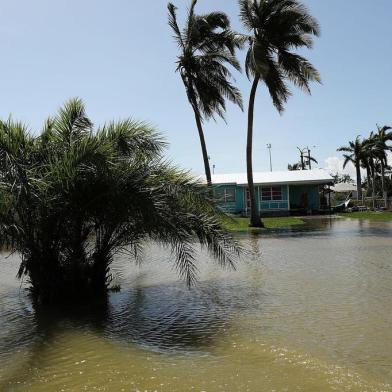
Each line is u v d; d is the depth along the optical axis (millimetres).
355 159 62438
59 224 9039
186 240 8977
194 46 29000
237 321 7312
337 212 44906
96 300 9281
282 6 26531
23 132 8930
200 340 6453
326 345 5953
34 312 8547
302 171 44875
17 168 8016
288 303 8289
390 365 5219
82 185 8609
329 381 4844
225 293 9406
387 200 57656
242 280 10672
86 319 7871
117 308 8578
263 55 25469
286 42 27203
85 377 5312
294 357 5566
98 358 5895
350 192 64438
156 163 9273
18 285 11336
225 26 28406
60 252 9336
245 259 13844
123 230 9461
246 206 41438
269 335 6480
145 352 6047
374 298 8336
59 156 8922
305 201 43000
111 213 8914
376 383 4750
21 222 8641
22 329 7461
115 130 9594
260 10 26609
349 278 10328
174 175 9203
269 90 27688
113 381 5148
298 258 13805
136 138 9711
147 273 12234
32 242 8945
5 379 5406
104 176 8484
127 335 6859
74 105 10031
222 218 9516
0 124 8758
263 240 19625
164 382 5039
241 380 4988
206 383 4957
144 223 8711
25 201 8117
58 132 9680
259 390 4719
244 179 42375
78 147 8336
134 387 4961
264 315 7578
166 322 7496
